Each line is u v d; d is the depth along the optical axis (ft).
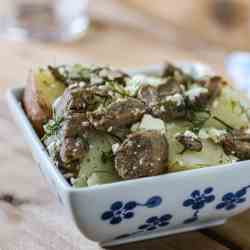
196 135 1.66
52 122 1.69
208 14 3.58
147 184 1.52
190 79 1.95
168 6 3.60
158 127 1.64
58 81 1.83
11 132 2.31
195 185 1.58
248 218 1.85
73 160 1.60
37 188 2.00
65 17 3.27
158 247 1.73
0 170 2.09
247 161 1.60
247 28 3.51
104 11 3.48
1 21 3.28
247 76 2.76
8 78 2.74
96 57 2.98
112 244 1.72
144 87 1.75
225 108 1.78
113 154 1.59
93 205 1.52
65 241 1.76
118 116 1.62
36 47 3.06
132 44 3.14
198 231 1.79
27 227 1.82
